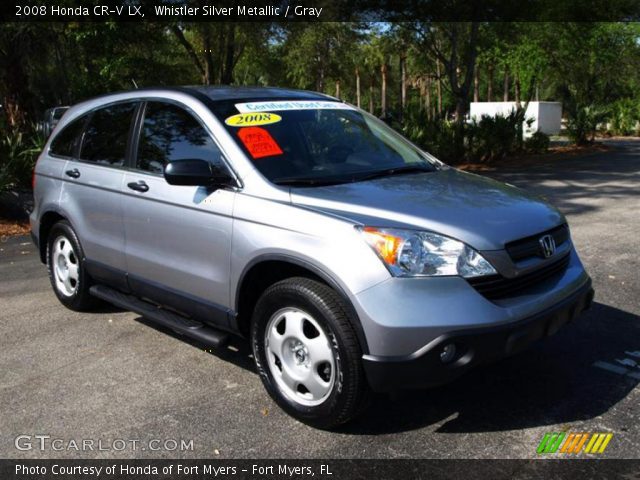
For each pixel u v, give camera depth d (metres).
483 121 20.67
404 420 3.69
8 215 10.24
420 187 3.95
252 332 3.84
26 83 15.57
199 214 4.08
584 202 11.09
